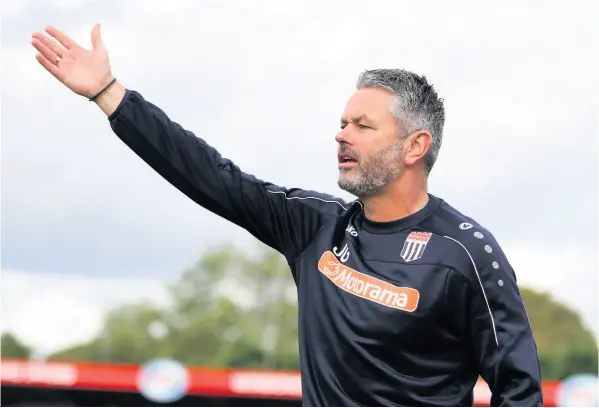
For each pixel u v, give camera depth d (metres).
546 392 11.67
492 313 4.26
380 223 4.52
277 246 4.77
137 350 40.16
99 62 4.48
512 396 4.18
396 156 4.48
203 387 11.27
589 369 18.47
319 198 4.76
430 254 4.34
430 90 4.60
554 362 18.73
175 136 4.54
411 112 4.50
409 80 4.55
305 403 4.39
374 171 4.46
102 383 11.12
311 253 4.60
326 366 4.36
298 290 4.61
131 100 4.47
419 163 4.57
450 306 4.27
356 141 4.49
